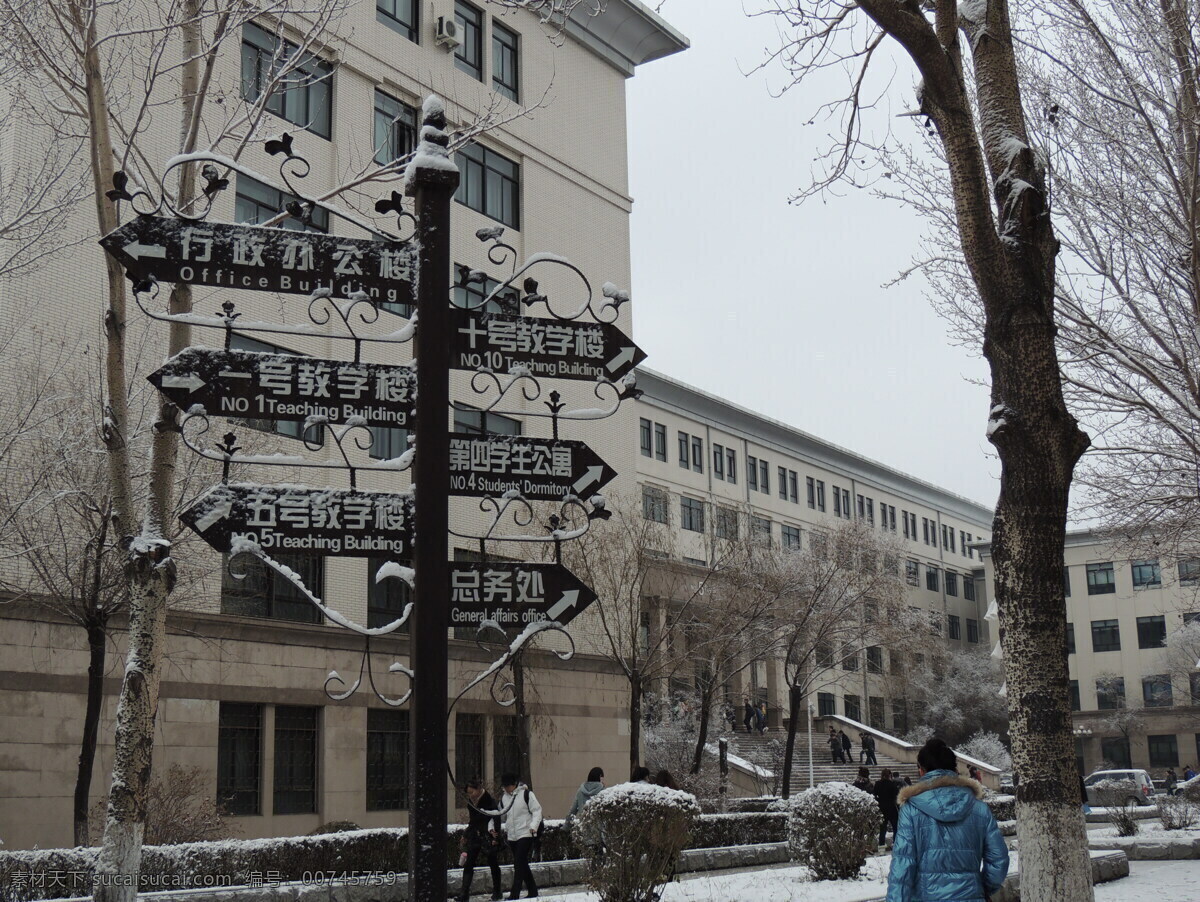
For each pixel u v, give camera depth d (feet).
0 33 38.34
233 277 18.67
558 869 55.47
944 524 265.95
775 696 181.16
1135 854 66.28
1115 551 80.43
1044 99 52.01
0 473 58.49
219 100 41.39
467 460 19.35
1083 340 57.52
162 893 40.60
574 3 43.70
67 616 64.03
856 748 167.73
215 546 17.83
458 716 93.25
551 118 112.37
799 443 214.90
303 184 84.53
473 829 48.34
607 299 20.58
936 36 28.48
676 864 37.55
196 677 75.31
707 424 190.08
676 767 114.73
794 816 48.96
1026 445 27.25
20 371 64.28
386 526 18.54
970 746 200.34
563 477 19.80
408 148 95.04
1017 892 43.55
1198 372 57.72
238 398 18.47
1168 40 50.11
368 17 92.94
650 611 117.29
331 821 81.25
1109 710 227.81
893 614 159.84
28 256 59.82
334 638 84.74
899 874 20.81
